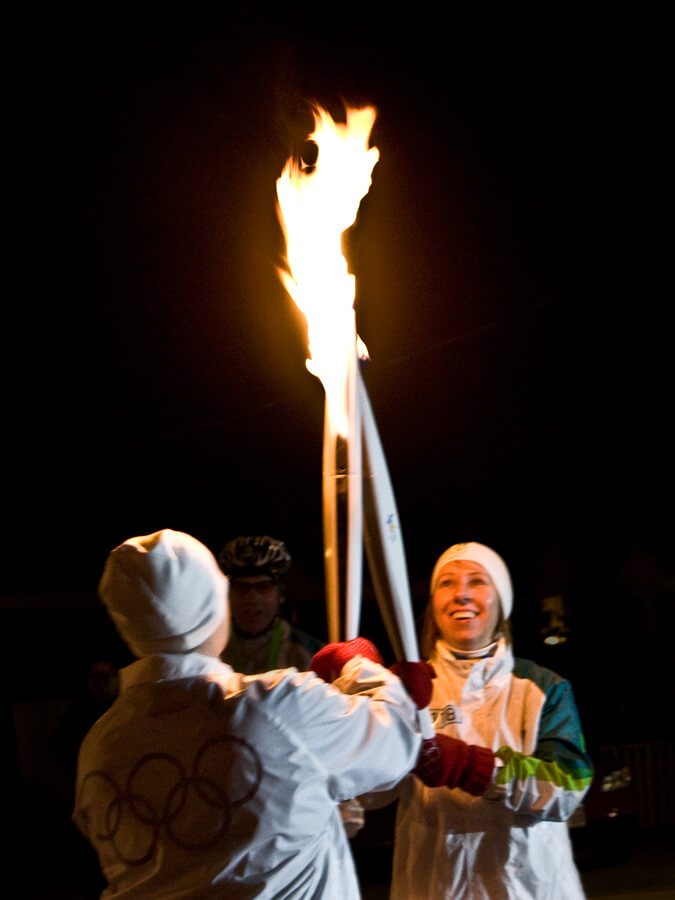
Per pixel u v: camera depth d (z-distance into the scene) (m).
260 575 4.05
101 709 5.49
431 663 3.25
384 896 7.57
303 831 2.12
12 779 10.33
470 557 3.26
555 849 3.05
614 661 11.85
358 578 2.61
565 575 13.77
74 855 8.63
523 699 3.14
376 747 2.23
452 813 3.04
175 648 2.21
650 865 8.64
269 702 2.14
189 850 2.09
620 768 8.59
